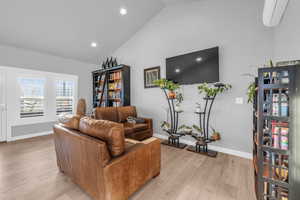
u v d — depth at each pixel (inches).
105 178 48.1
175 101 133.0
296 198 43.6
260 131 48.4
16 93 144.9
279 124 45.8
